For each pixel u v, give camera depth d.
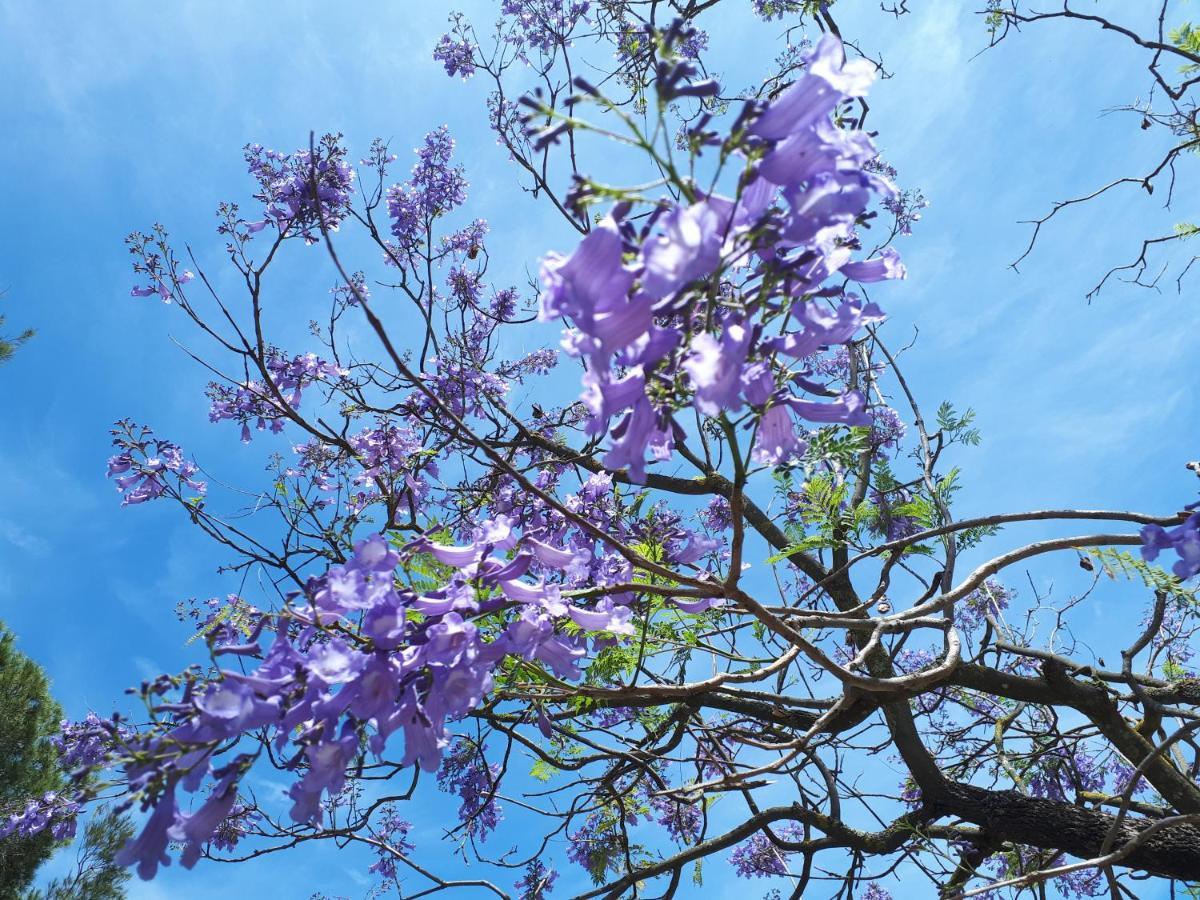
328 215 4.94
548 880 4.81
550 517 2.82
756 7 5.35
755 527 4.80
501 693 2.24
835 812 4.16
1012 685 3.96
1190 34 3.77
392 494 4.09
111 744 1.33
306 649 1.52
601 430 1.21
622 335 1.09
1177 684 4.04
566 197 1.05
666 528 2.75
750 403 1.38
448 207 5.43
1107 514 2.27
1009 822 3.82
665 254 0.98
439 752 1.46
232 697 1.31
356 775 3.56
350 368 5.05
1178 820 2.10
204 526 4.16
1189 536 1.69
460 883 3.82
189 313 4.16
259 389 5.03
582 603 2.40
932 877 3.89
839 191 1.09
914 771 4.05
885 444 4.43
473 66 5.76
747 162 1.09
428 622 1.54
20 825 4.96
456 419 1.62
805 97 1.08
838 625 2.35
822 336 1.30
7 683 9.66
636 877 3.94
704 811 4.15
